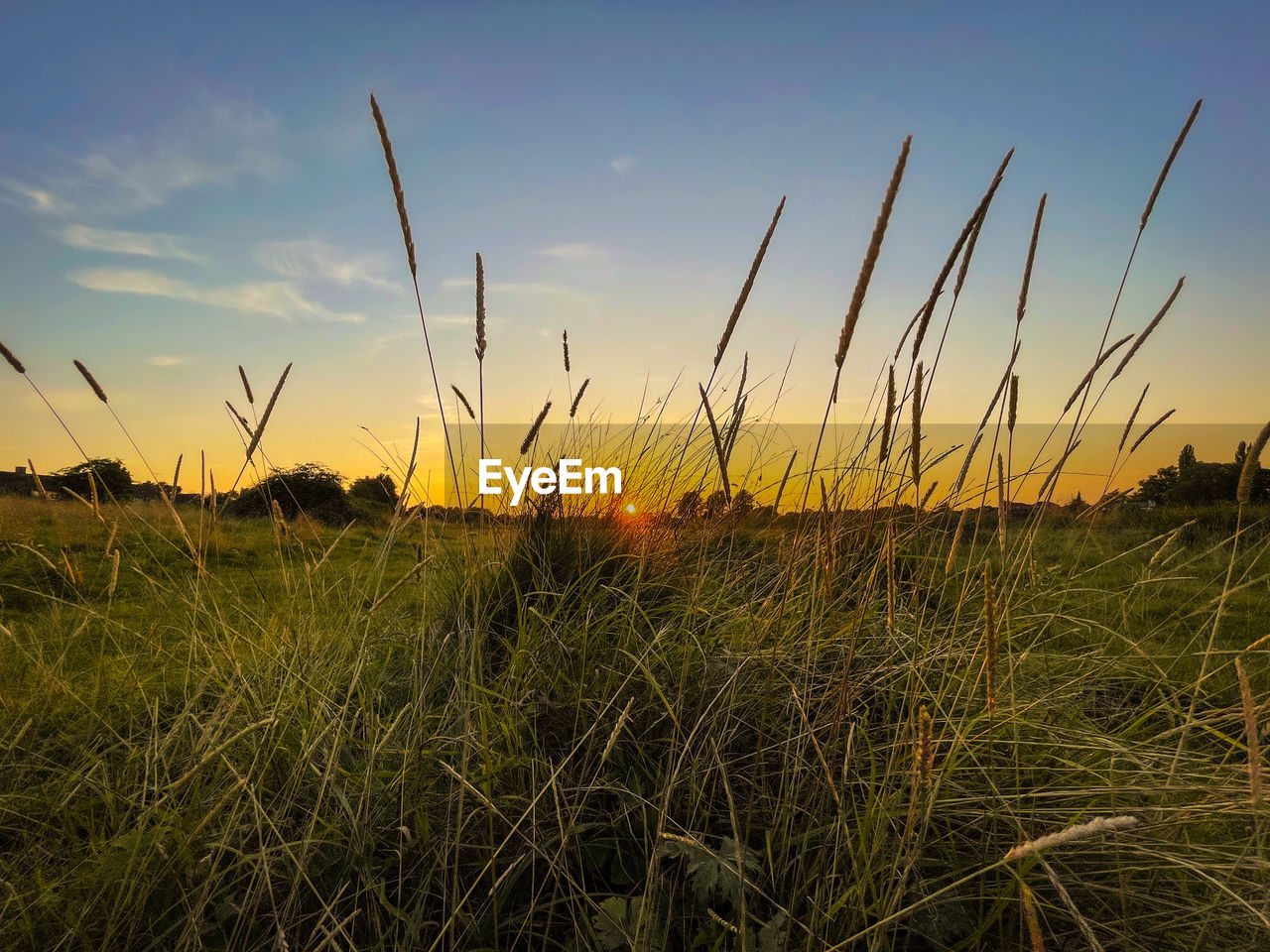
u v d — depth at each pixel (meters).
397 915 1.41
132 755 1.92
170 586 2.92
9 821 1.88
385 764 1.96
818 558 1.91
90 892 1.50
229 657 2.45
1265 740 1.84
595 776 1.78
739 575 2.92
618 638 2.33
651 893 1.35
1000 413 2.04
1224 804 1.41
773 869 1.57
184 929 1.44
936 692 2.21
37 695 2.28
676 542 3.05
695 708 2.07
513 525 3.10
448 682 2.38
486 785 1.66
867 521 2.33
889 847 1.59
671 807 1.79
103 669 2.41
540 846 1.62
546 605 2.72
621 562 2.95
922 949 1.46
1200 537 4.49
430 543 2.88
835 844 1.53
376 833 1.70
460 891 1.61
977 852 1.64
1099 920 1.51
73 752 2.11
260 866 1.52
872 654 2.41
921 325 1.67
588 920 1.43
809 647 2.11
